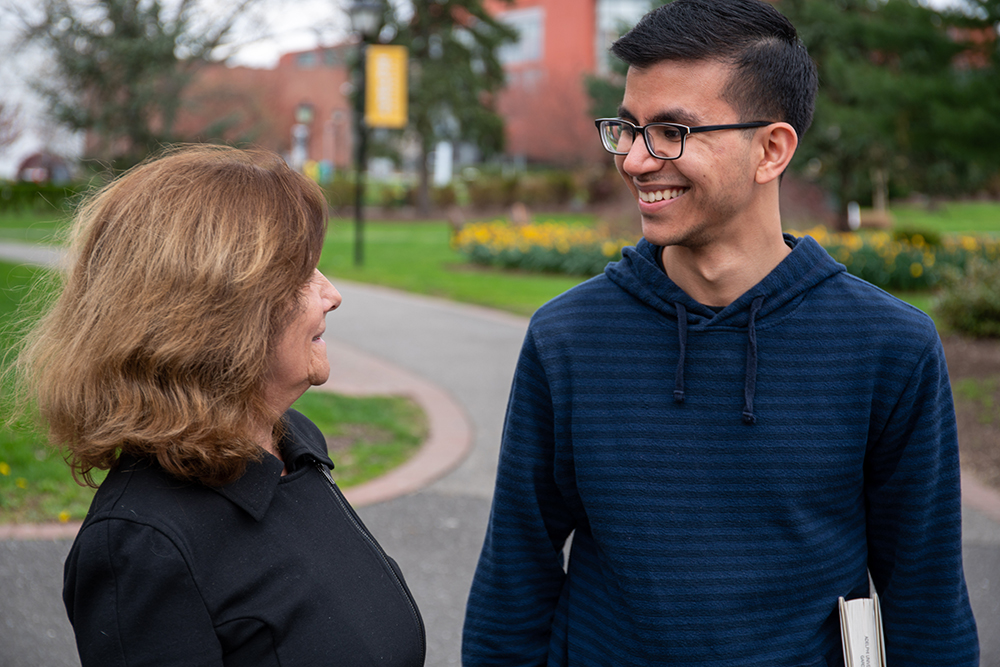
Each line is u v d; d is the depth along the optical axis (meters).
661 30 1.35
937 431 1.44
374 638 1.29
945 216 36.22
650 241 1.43
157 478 1.19
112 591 1.12
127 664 1.11
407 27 32.12
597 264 15.81
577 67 41.34
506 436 1.60
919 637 1.50
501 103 45.03
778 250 1.47
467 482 5.04
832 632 1.49
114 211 1.21
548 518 1.63
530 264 16.67
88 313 1.17
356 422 6.07
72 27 15.84
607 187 35.94
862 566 1.51
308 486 1.36
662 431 1.45
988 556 4.03
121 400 1.14
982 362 8.12
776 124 1.37
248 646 1.20
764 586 1.41
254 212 1.22
